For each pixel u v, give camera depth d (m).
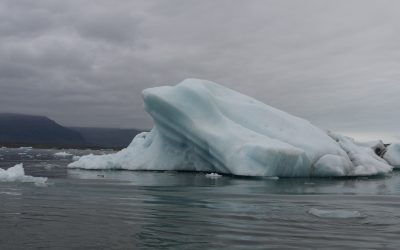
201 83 22.33
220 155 19.73
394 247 6.61
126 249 6.44
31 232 7.47
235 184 15.91
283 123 22.25
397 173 24.86
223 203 11.02
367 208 10.58
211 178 18.33
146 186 14.89
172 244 6.71
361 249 6.48
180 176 19.19
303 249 6.46
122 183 15.86
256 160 18.84
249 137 20.12
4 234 7.31
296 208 10.34
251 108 22.47
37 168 24.59
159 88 22.22
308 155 20.58
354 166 22.73
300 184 16.62
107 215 9.12
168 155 22.64
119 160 23.81
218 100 22.22
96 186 14.73
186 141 21.72
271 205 10.77
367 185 17.02
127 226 8.01
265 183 16.55
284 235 7.34
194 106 21.09
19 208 9.95
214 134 20.12
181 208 10.12
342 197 12.80
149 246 6.60
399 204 11.38
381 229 7.88
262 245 6.69
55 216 8.98
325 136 23.12
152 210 9.80
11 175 16.22
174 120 21.39
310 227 8.02
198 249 6.43
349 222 8.55
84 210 9.73
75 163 25.05
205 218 8.85
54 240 6.93
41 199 11.45
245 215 9.24
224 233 7.47
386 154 31.47
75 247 6.52
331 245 6.71
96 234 7.34
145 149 24.03
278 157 18.73
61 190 13.47
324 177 20.59
